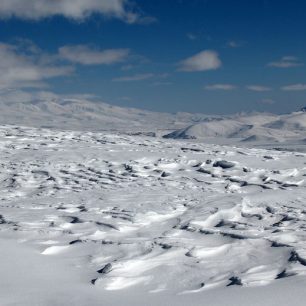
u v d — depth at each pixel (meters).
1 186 13.62
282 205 10.96
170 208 10.38
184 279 5.83
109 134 30.05
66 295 5.04
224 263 6.50
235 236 7.88
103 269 6.15
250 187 13.59
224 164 17.31
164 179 14.80
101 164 17.14
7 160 17.56
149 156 18.89
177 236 8.12
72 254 6.97
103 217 9.38
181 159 18.36
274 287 5.12
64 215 9.59
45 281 5.58
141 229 8.67
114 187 13.30
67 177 14.73
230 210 10.21
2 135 25.20
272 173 15.98
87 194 12.17
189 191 12.80
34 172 15.43
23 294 5.03
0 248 6.95
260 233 8.23
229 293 5.04
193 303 4.73
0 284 5.33
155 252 6.98
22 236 7.89
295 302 4.52
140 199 11.48
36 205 10.73
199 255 6.88
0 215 9.53
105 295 5.14
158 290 5.41
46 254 6.94
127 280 5.77
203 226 8.88
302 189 13.14
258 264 6.40
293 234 8.02
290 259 6.49
